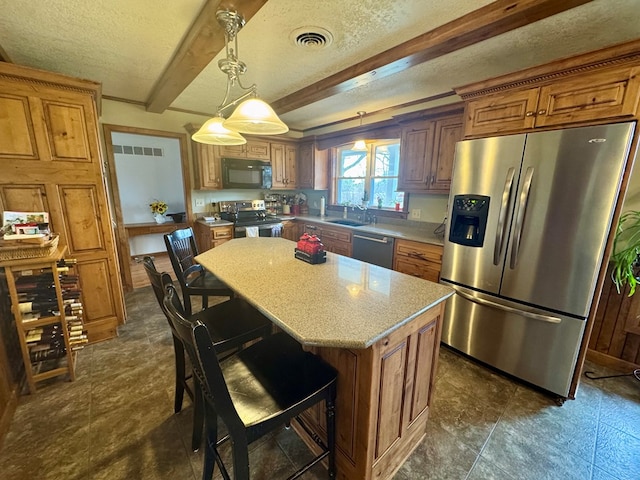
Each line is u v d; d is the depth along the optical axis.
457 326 2.37
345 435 1.28
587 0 1.39
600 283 1.71
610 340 2.21
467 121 2.19
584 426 1.69
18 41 1.98
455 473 1.41
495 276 2.09
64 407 1.78
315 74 2.52
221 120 1.94
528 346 1.98
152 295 3.54
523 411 1.81
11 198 2.10
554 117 1.77
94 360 2.25
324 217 4.60
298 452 1.52
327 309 1.23
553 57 2.16
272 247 2.40
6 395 1.70
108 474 1.38
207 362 0.85
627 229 2.03
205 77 2.63
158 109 3.44
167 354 2.34
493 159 2.01
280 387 1.16
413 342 1.31
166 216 4.89
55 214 2.27
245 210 4.34
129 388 1.95
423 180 3.06
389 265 3.18
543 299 1.89
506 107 1.97
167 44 2.04
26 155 2.11
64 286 2.17
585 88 1.65
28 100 2.07
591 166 1.63
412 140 3.12
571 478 1.40
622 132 1.53
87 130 2.31
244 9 1.49
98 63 2.37
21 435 1.58
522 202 1.88
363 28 1.79
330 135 4.26
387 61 2.09
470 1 1.52
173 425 1.66
